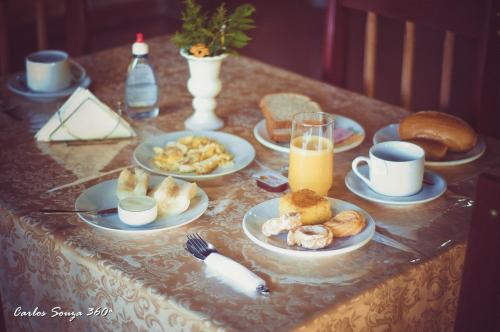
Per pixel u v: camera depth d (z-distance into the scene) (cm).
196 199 115
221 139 136
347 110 152
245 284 94
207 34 136
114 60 179
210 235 107
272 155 132
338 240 103
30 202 115
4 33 185
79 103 136
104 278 100
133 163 129
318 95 160
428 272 101
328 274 97
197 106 141
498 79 156
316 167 114
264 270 98
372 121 146
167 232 107
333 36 179
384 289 96
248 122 146
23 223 111
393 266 99
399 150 120
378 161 115
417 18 163
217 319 89
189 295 93
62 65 156
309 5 477
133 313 98
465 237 107
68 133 136
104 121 137
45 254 109
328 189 117
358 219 105
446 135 130
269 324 88
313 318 89
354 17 392
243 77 170
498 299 89
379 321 97
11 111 148
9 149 133
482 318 91
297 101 145
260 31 429
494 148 136
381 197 116
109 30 430
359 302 94
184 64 178
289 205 106
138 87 144
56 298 110
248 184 121
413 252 103
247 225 106
